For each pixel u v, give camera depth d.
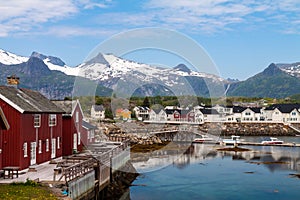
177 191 27.67
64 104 33.31
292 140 83.00
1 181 19.91
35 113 25.94
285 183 31.78
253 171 37.38
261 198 26.50
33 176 21.81
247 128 104.44
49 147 28.52
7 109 23.88
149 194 26.41
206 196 26.53
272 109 121.88
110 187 25.66
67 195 17.28
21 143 23.75
